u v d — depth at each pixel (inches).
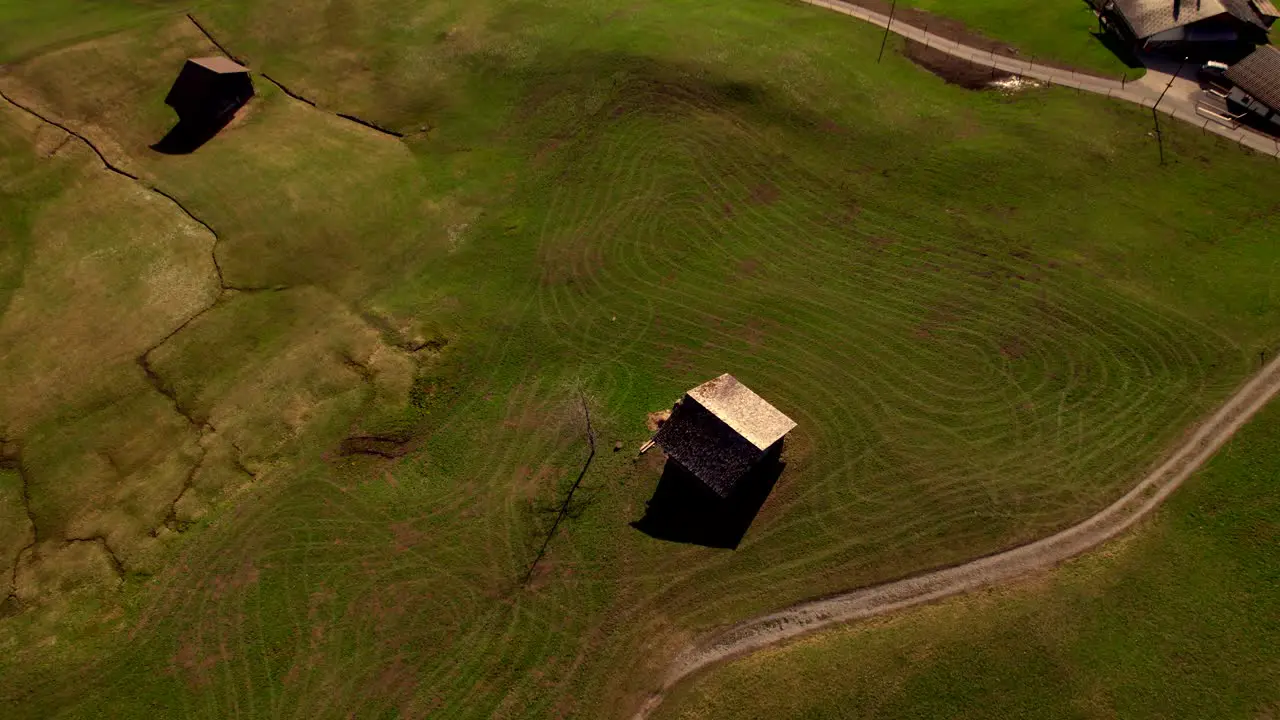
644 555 1542.8
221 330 1993.1
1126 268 1926.7
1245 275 1857.8
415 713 1395.2
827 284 2007.9
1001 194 2137.1
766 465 1642.5
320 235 2199.8
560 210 2262.6
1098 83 2395.4
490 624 1487.5
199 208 2250.2
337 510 1675.7
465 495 1678.2
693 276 2068.2
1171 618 1327.5
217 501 1700.3
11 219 2249.0
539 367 1903.3
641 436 1726.1
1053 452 1609.3
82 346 1962.4
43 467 1764.3
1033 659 1305.4
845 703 1294.3
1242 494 1470.2
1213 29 2378.2
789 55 2529.5
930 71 2513.5
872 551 1503.4
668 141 2388.0
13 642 1513.3
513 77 2591.0
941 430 1675.7
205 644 1496.1
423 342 1972.2
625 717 1347.2
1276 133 2170.3
